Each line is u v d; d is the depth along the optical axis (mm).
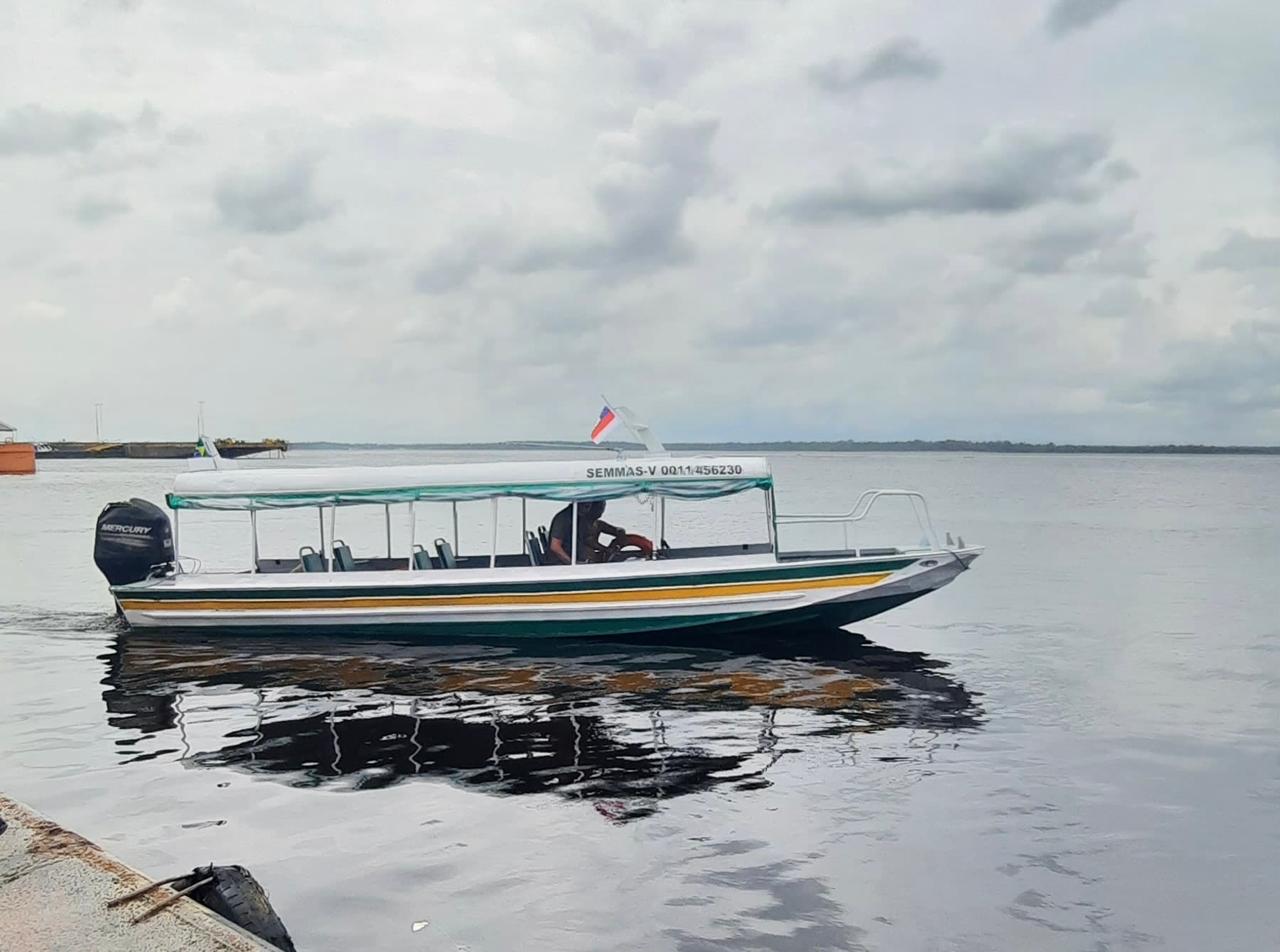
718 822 8359
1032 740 10984
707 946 6340
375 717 11578
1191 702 12820
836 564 15703
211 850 7641
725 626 15961
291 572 16875
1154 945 6512
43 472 140875
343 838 7891
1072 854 7891
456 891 6996
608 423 17031
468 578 16016
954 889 7215
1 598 22344
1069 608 21500
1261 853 7953
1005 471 174500
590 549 16797
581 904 6836
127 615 16969
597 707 12078
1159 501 73062
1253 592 24203
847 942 6434
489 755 10109
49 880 4996
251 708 12000
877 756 10289
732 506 46188
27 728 11133
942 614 20594
